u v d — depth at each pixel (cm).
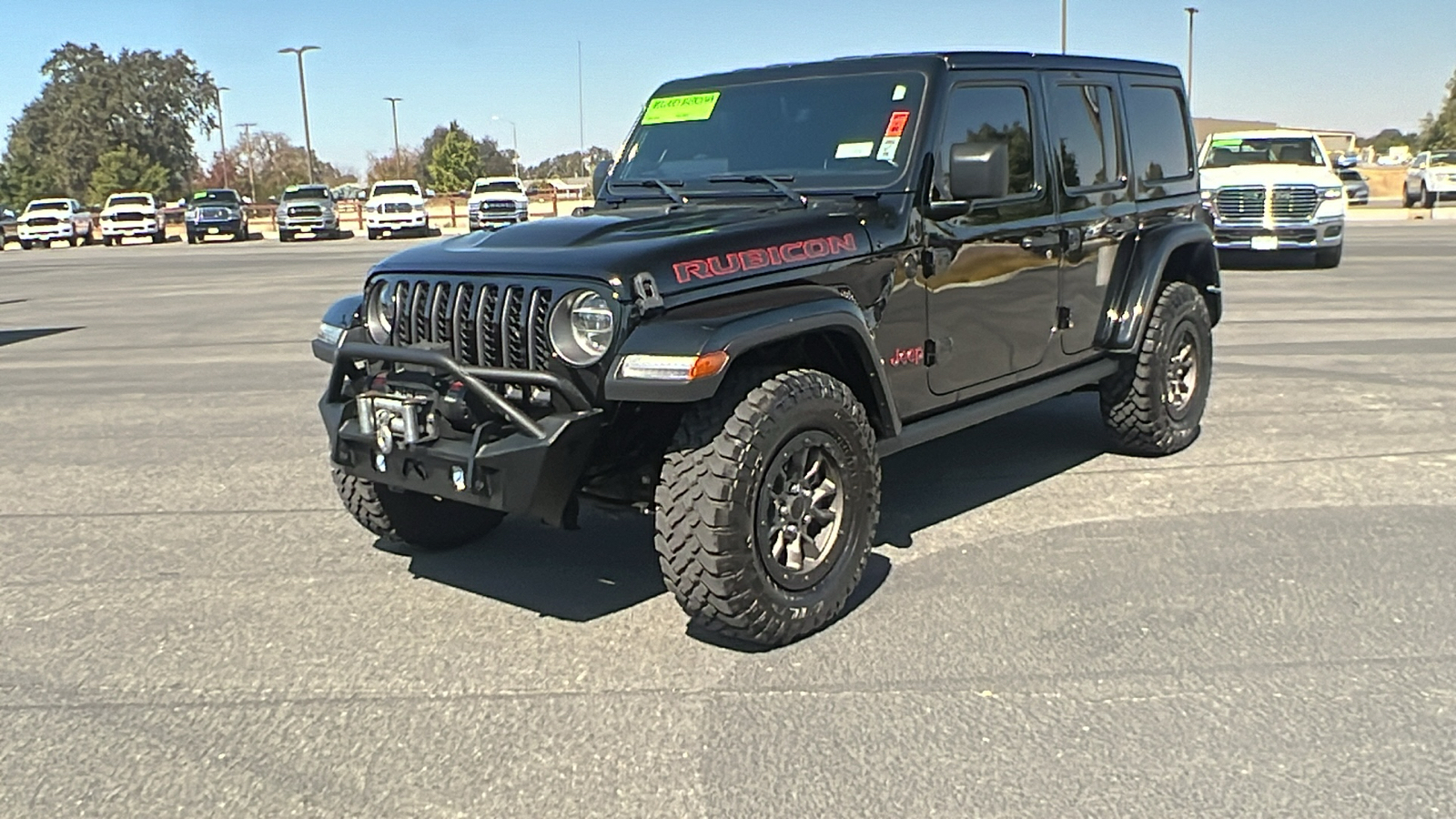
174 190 9412
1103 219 579
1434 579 453
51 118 9150
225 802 313
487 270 404
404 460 409
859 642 406
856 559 423
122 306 1664
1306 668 377
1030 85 532
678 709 361
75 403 891
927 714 352
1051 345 557
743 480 378
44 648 418
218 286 1972
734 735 343
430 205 5100
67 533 553
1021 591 450
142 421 812
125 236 4034
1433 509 542
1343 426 712
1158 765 319
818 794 309
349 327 456
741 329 374
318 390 917
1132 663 384
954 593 449
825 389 406
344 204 5025
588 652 405
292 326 1344
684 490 380
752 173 496
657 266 383
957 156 450
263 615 446
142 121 9238
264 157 8988
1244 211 1716
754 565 385
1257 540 503
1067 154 557
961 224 488
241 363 1070
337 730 352
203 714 364
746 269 404
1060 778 314
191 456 704
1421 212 3472
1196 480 602
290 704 370
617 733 346
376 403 413
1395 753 324
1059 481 605
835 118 490
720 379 365
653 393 364
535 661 400
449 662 400
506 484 380
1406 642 396
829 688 372
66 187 9062
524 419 379
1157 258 609
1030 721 346
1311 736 334
